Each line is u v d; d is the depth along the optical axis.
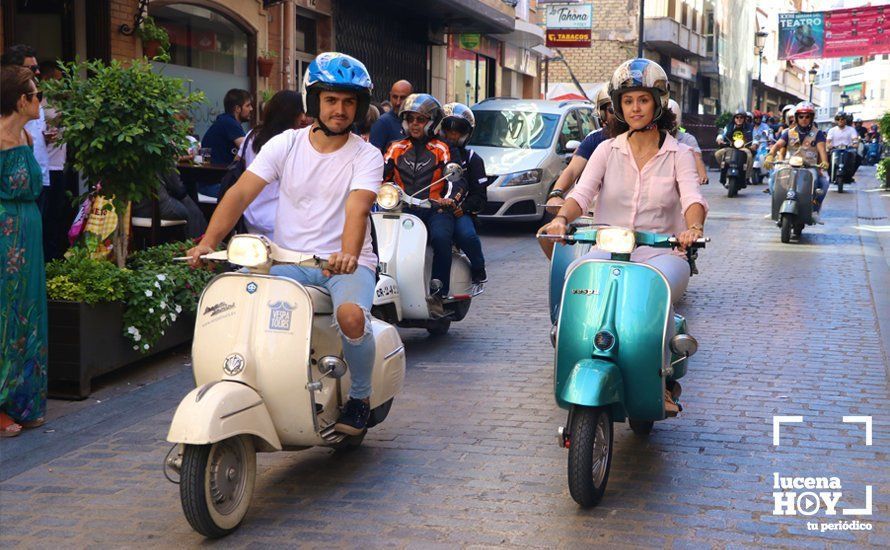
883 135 27.16
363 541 4.26
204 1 13.31
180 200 9.02
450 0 19.70
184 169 9.10
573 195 5.17
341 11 18.53
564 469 5.12
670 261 5.04
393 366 5.19
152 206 8.28
